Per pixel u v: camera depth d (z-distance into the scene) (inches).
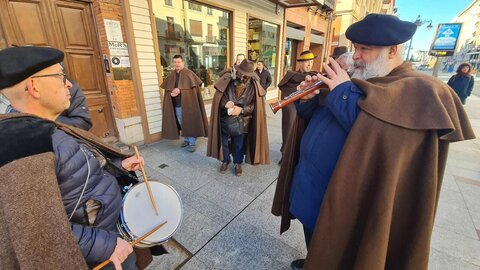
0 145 26.8
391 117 33.0
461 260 71.2
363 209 38.5
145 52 148.6
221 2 191.3
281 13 269.6
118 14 133.0
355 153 36.0
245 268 68.5
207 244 76.5
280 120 239.1
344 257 42.3
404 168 35.1
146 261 55.2
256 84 112.4
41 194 26.7
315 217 47.5
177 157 143.0
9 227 25.1
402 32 37.0
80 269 28.7
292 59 345.4
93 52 136.4
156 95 161.0
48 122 32.6
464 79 236.1
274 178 120.6
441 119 30.7
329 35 411.5
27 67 30.3
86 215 35.8
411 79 34.5
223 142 119.3
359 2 556.4
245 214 91.6
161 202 49.3
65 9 122.3
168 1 160.4
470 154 156.0
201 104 153.5
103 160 44.8
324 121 45.2
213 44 203.3
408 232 38.0
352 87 38.1
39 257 26.0
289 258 72.0
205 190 108.0
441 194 107.4
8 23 106.9
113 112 151.2
